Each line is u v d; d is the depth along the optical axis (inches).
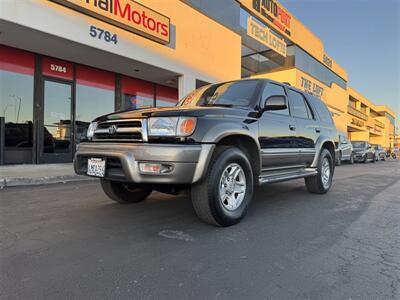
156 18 400.5
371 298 80.7
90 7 328.8
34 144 367.9
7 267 95.0
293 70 794.2
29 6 287.1
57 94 389.1
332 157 250.1
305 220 156.3
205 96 185.5
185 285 85.8
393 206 193.9
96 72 426.3
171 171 118.7
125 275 91.0
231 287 85.2
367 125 1640.0
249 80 181.0
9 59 347.6
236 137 146.1
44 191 221.1
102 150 131.4
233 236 128.0
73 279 88.0
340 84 1173.7
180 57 446.6
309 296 81.2
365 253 112.2
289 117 188.1
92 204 180.7
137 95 479.5
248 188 149.8
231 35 558.6
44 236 123.6
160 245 115.9
